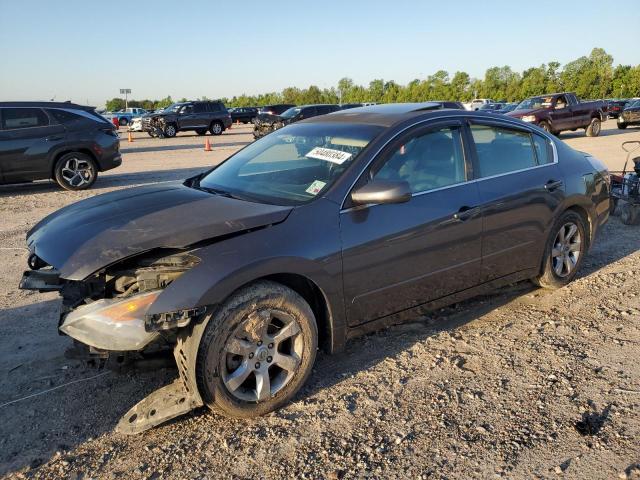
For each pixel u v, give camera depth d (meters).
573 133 24.89
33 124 11.09
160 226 3.08
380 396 3.28
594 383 3.34
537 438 2.84
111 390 3.45
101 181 12.91
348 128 3.95
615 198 7.53
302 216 3.24
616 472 2.56
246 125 49.91
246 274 2.90
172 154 19.50
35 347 4.05
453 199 3.87
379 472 2.63
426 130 3.89
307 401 3.25
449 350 3.84
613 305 4.53
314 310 3.41
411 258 3.63
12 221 8.46
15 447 2.92
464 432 2.91
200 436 2.96
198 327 2.82
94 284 3.09
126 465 2.75
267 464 2.72
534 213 4.43
